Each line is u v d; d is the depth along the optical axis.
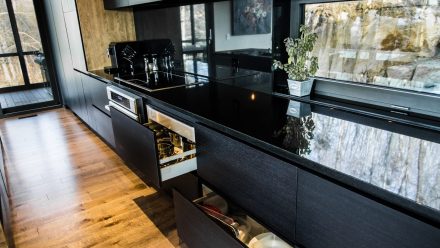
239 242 1.16
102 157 3.20
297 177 1.07
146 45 3.21
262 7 1.82
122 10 3.43
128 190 2.56
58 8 3.87
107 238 2.01
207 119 1.49
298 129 1.29
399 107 1.37
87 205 2.37
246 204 1.39
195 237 1.48
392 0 1.28
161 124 2.02
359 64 1.47
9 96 4.89
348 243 0.96
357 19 1.42
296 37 1.70
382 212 0.84
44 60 4.94
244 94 1.96
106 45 3.46
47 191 2.59
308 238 1.11
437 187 0.80
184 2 2.54
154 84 2.41
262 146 1.19
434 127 1.19
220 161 1.49
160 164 1.81
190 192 1.88
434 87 1.23
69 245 1.95
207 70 2.48
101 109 3.21
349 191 0.91
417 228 0.77
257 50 1.93
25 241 2.00
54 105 5.12
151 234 2.03
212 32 2.31
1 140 3.67
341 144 1.12
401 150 1.04
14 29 4.71
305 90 1.71
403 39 1.28
